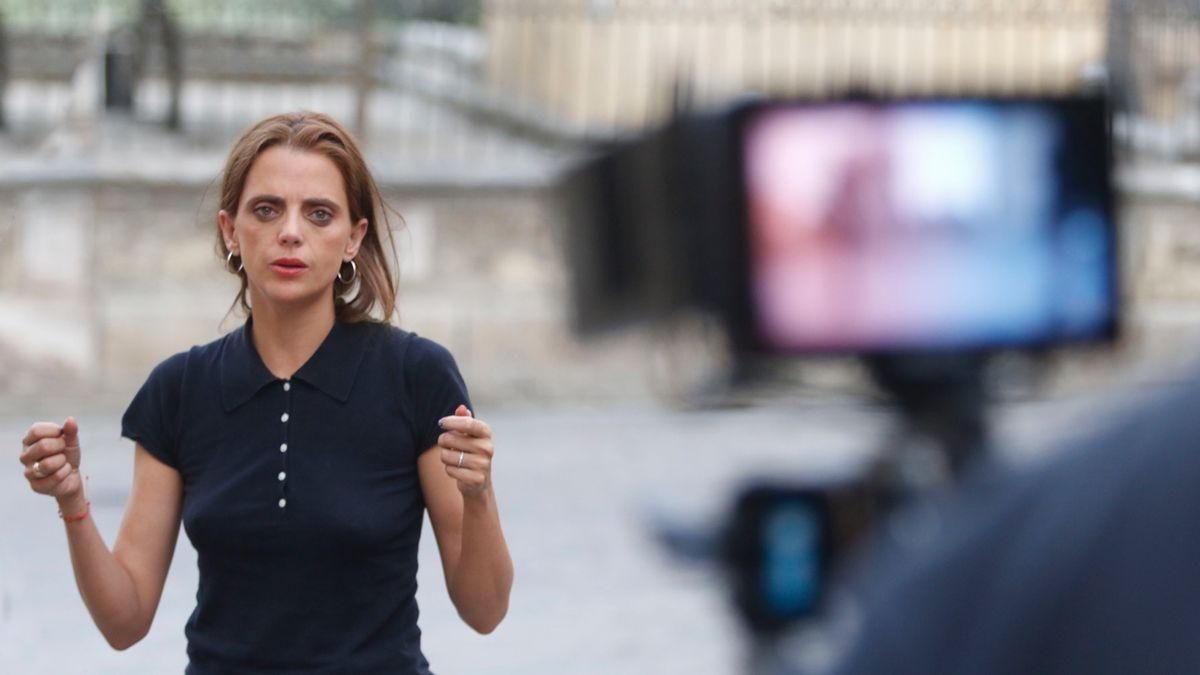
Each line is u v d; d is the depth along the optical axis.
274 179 5.80
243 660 5.66
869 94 11.92
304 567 5.63
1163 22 38.44
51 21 39.00
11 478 24.22
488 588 5.68
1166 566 1.69
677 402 27.39
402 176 34.09
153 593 5.83
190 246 33.19
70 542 5.66
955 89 12.02
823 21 36.09
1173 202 37.03
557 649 15.14
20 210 32.50
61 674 14.62
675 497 20.55
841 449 24.33
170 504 5.87
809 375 20.23
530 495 22.84
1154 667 1.68
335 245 5.81
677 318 17.56
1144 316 36.97
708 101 13.20
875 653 1.84
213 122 37.50
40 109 36.88
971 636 1.78
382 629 5.70
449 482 5.74
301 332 5.77
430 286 34.12
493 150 37.97
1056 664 1.73
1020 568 1.77
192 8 39.34
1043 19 36.44
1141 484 1.73
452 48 41.38
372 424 5.70
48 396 32.25
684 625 15.71
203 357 5.84
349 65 39.53
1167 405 1.75
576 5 37.06
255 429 5.70
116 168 32.84
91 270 32.75
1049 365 11.75
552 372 33.38
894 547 1.91
